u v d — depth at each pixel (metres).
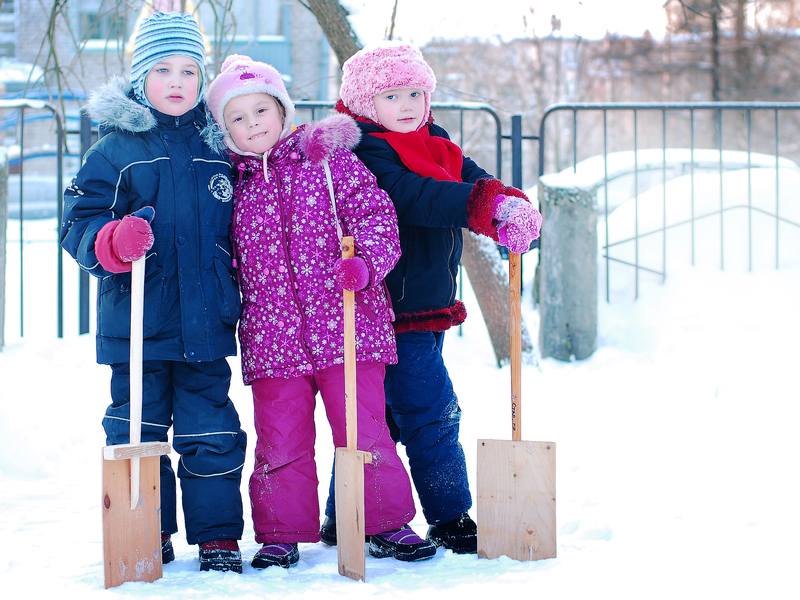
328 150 2.73
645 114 21.50
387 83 2.93
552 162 20.42
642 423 4.27
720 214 6.16
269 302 2.71
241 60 2.84
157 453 2.39
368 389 2.70
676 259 6.19
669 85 20.50
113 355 2.62
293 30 17.75
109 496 2.33
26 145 18.48
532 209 2.64
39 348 5.46
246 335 2.75
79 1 16.36
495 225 2.69
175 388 2.71
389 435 2.76
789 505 2.95
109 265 2.42
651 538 2.66
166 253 2.65
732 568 2.27
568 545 2.66
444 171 2.92
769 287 5.86
